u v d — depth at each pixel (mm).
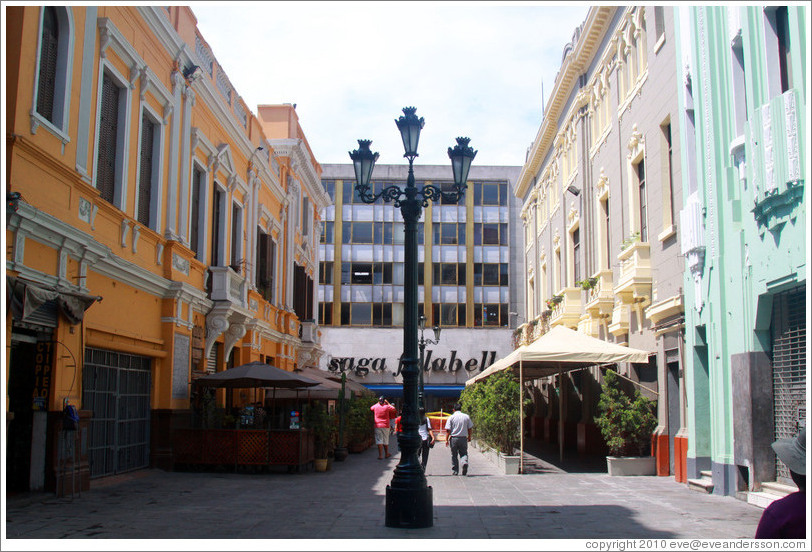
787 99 9922
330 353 48812
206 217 19266
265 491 13039
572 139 27531
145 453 15773
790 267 10211
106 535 8352
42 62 11273
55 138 11266
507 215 50812
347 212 50812
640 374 18547
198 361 18359
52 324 10977
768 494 10961
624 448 16719
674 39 15586
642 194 18875
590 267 23906
